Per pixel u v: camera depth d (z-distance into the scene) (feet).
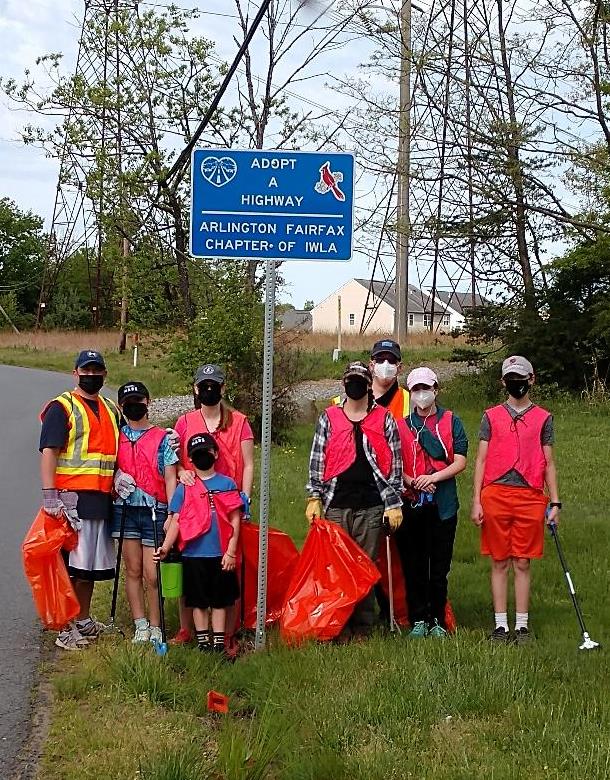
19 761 15.97
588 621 23.66
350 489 22.20
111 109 63.21
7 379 105.40
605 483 42.29
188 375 54.34
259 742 15.56
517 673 18.69
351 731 16.31
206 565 21.12
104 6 63.93
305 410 61.57
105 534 22.22
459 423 23.18
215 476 21.57
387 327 264.52
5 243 282.77
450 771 14.90
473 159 59.82
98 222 63.26
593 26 55.72
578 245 67.51
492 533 22.63
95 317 207.10
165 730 16.72
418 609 22.74
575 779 14.66
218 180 21.25
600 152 55.93
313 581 21.68
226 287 56.03
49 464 21.68
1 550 31.37
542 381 70.69
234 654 21.22
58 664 20.95
